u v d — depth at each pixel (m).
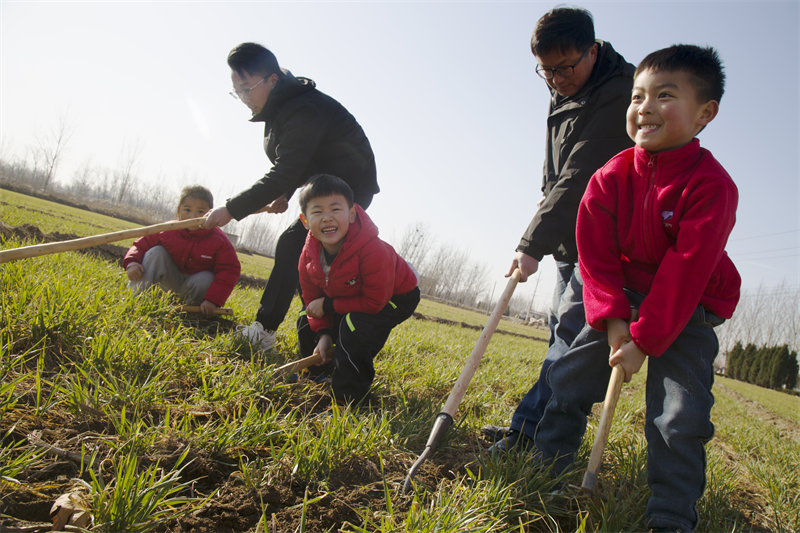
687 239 1.71
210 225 3.05
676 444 1.74
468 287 86.50
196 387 2.46
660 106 1.79
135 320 3.09
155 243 4.08
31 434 1.67
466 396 3.57
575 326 2.53
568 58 2.62
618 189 1.99
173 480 1.47
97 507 1.31
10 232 6.48
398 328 6.79
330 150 3.58
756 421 8.38
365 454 2.09
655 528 1.74
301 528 1.44
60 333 2.42
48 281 2.86
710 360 1.84
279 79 3.42
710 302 1.85
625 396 5.88
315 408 2.67
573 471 2.10
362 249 2.83
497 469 2.00
